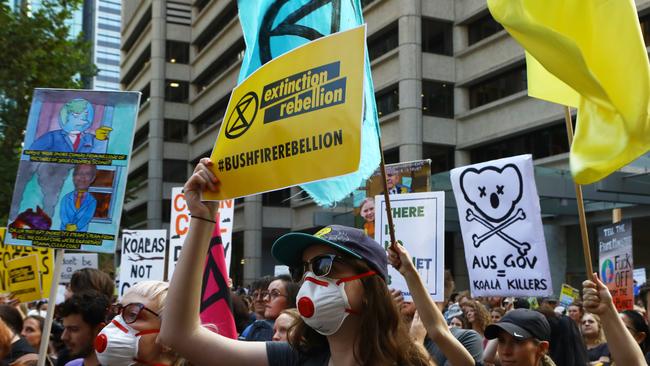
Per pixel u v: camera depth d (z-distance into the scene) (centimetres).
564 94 393
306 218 3603
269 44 325
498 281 593
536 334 435
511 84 2581
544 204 1991
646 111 294
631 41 297
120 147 512
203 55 4525
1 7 1970
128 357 341
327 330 263
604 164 309
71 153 516
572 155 325
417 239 586
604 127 314
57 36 2056
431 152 2800
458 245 2781
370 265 265
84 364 433
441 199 582
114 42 12350
